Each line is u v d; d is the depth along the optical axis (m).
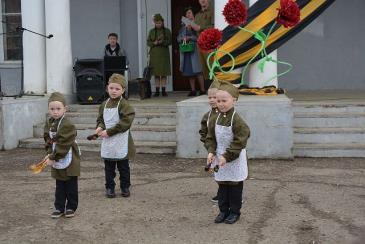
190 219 5.52
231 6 8.65
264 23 9.48
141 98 11.55
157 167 8.06
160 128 9.46
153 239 4.95
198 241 4.87
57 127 5.41
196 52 11.49
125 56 11.42
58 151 5.38
